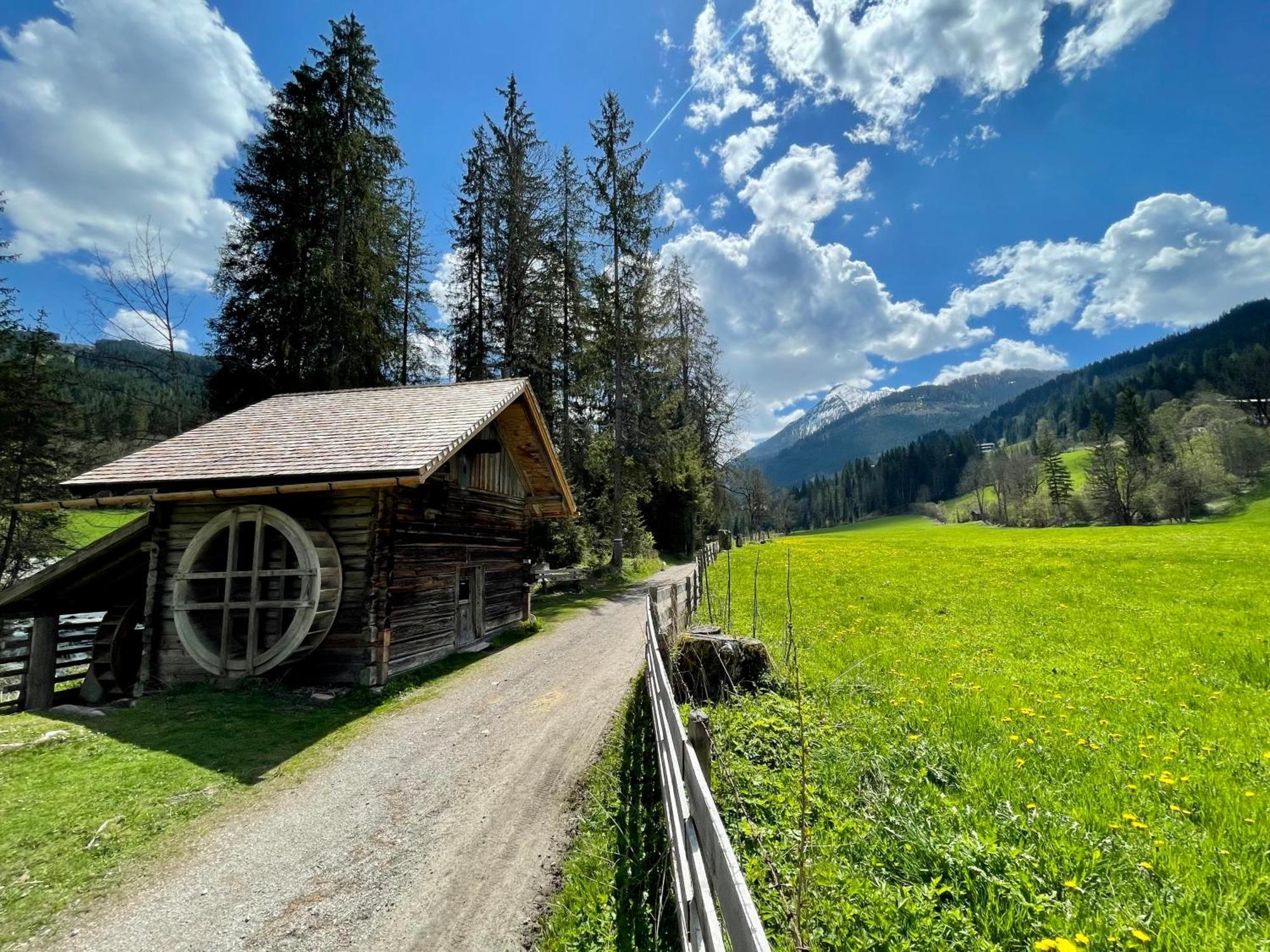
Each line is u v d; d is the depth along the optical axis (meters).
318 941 3.93
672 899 4.00
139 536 11.09
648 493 33.28
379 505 10.24
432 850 5.01
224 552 10.85
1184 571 19.27
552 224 28.36
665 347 29.17
